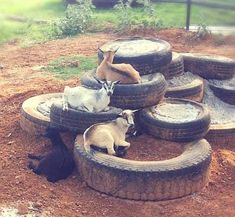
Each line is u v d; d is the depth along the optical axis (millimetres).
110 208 4645
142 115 5359
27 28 11703
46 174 5066
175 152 5105
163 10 13164
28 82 7645
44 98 6207
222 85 6703
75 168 5137
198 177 4793
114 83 5199
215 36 10547
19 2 14805
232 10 12352
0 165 5246
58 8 13969
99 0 13477
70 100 5195
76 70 8234
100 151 4918
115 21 11812
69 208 4613
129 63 5738
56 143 5211
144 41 6527
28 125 5703
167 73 6281
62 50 9688
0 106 6633
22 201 4691
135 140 5297
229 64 6727
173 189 4695
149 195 4672
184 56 6777
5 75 8188
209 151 5012
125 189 4680
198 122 5176
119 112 5199
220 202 4770
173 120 5258
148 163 4723
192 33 10703
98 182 4781
